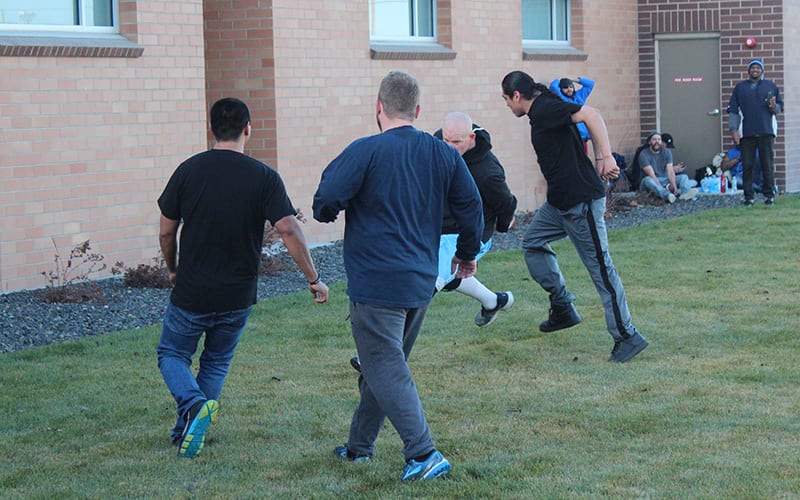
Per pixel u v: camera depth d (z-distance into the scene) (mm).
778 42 25391
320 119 18516
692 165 26328
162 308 13516
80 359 10953
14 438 8469
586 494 6938
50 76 14578
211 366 8336
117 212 15539
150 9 15812
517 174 22688
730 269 15242
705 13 25859
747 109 22266
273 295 14305
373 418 7770
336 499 7043
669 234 18781
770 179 22469
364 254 7305
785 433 8156
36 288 14531
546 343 11312
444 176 7484
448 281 10414
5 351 11430
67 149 14844
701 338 11336
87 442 8375
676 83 26391
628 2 26109
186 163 8016
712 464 7465
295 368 10531
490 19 21734
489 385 9766
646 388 9516
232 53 17938
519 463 7621
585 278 14875
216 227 7926
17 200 14305
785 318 12141
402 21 20484
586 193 10352
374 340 7332
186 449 7926
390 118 7484
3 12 14547
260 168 8016
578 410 8914
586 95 18484
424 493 7070
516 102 10586
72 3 15289
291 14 17938
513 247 18219
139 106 15750
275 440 8367
